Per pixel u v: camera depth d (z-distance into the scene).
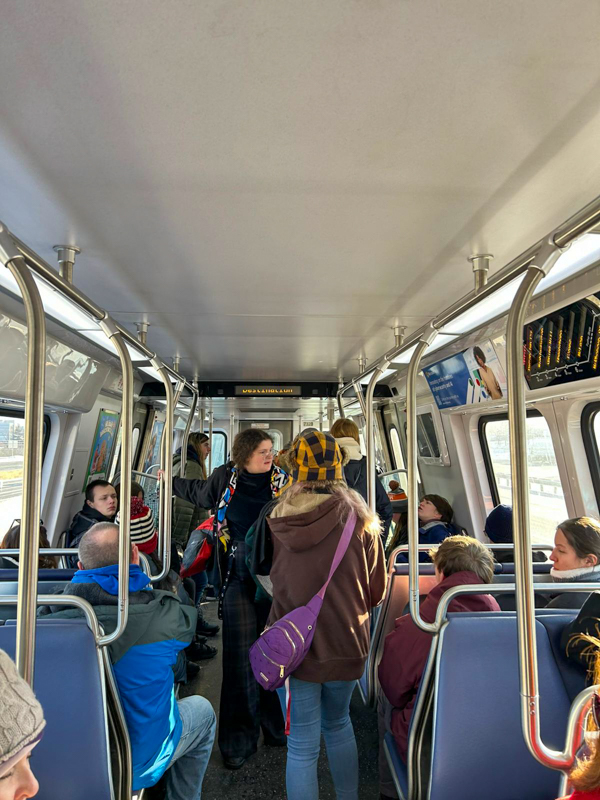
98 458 5.62
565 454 3.67
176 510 5.93
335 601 2.25
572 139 1.51
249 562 2.82
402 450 7.68
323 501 2.32
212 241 2.30
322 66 1.20
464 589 2.06
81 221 2.08
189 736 2.47
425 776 2.10
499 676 1.98
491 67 1.20
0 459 3.85
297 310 3.55
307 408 9.18
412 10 1.03
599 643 1.24
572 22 1.06
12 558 3.20
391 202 1.92
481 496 5.40
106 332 2.09
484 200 1.91
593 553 2.48
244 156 1.60
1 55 1.16
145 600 2.28
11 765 1.05
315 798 2.17
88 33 1.10
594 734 1.11
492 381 4.12
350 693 2.32
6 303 2.93
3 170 1.68
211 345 4.83
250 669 3.13
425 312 3.60
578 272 2.58
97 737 1.96
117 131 1.46
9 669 1.13
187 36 1.10
